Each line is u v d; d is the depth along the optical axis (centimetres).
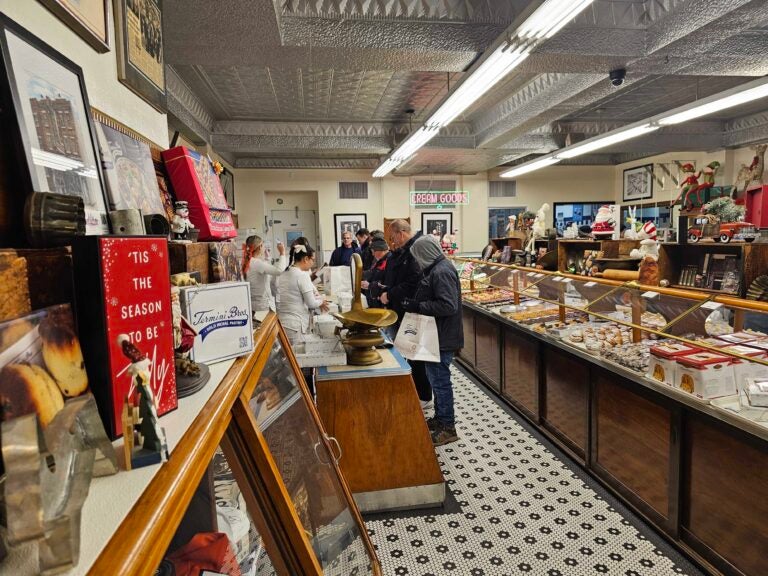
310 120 751
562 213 1107
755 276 291
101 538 35
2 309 41
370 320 241
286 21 328
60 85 74
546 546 223
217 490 90
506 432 351
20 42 64
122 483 42
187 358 75
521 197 1098
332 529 116
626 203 1068
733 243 303
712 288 338
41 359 42
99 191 83
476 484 280
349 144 776
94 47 97
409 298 353
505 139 713
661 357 222
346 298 473
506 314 408
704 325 246
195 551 82
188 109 563
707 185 514
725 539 194
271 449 87
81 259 52
